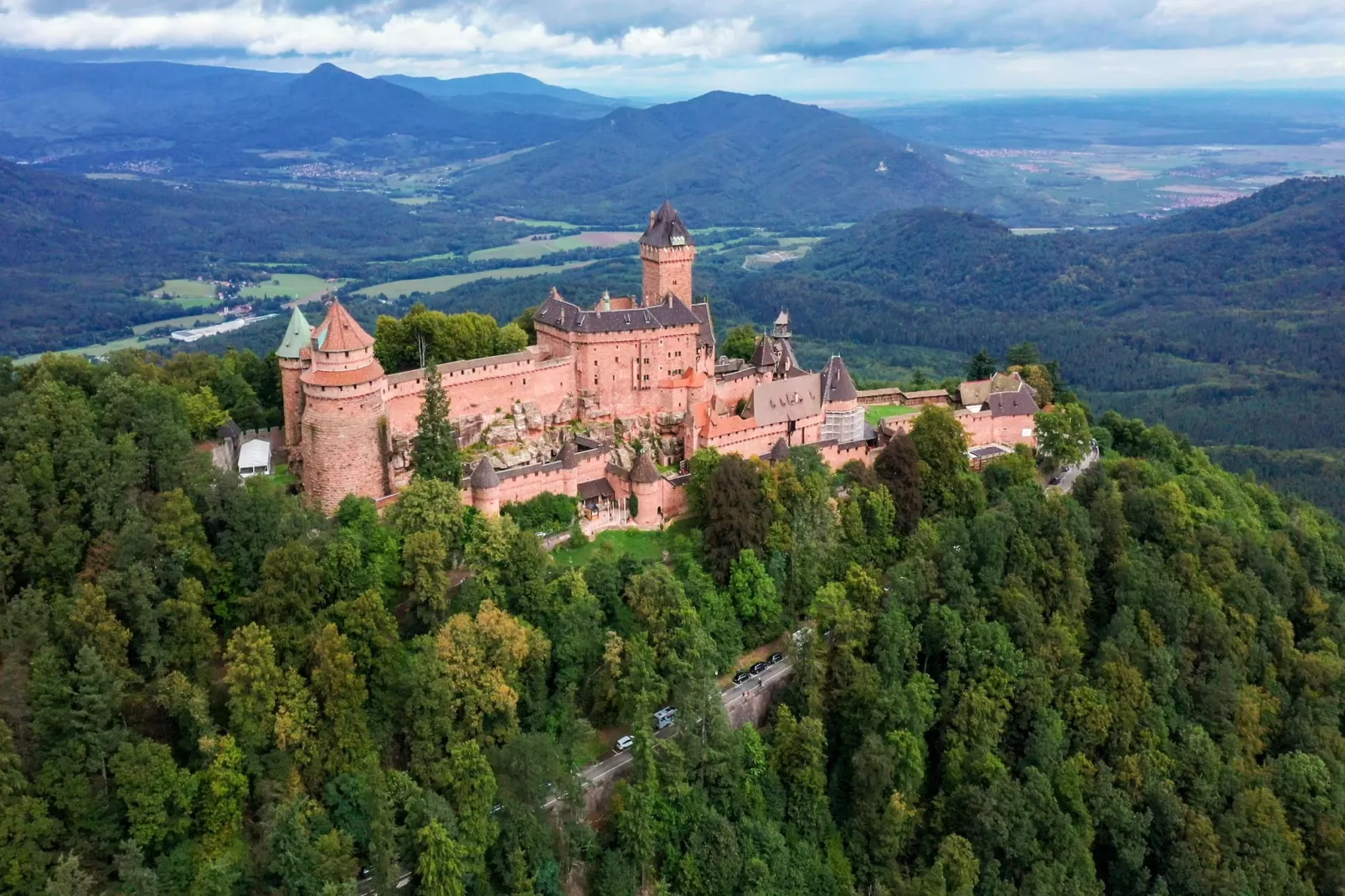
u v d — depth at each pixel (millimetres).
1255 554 169500
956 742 127000
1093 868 121250
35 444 113125
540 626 123750
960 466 167750
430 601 119562
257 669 100750
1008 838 119250
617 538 147000
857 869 118938
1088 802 128375
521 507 143000
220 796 96250
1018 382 195875
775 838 113375
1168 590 151625
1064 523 156250
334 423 134000
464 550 128625
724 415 177125
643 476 148250
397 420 147625
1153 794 129625
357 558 117938
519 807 103750
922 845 123188
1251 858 126750
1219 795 133500
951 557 143125
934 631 135875
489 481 138000
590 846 107750
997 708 129750
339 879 94062
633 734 112750
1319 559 182875
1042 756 126812
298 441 148250
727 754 113750
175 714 99938
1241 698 144750
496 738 110750
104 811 93250
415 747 105375
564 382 167125
